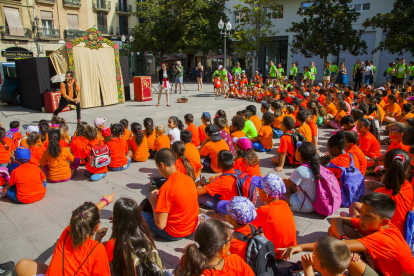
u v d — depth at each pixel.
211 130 5.07
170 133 6.12
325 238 1.97
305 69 17.30
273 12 27.72
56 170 5.04
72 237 2.15
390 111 8.95
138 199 4.52
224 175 3.56
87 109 12.54
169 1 30.42
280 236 2.70
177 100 14.58
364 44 19.98
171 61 39.56
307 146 3.76
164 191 3.09
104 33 35.81
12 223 3.86
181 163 3.91
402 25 16.31
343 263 1.85
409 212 2.84
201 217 3.52
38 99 12.18
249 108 7.75
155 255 2.32
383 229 2.48
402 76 15.59
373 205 2.44
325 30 20.73
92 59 12.60
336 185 3.84
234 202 2.49
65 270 2.14
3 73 13.90
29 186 4.31
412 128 4.36
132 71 39.19
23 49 29.86
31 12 29.73
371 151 5.32
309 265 2.29
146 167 5.95
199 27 27.66
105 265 2.22
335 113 9.34
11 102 14.55
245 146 4.07
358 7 25.06
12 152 5.68
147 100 14.98
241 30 27.30
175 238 3.33
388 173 2.95
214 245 1.91
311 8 20.80
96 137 5.44
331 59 27.39
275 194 2.80
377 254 2.38
